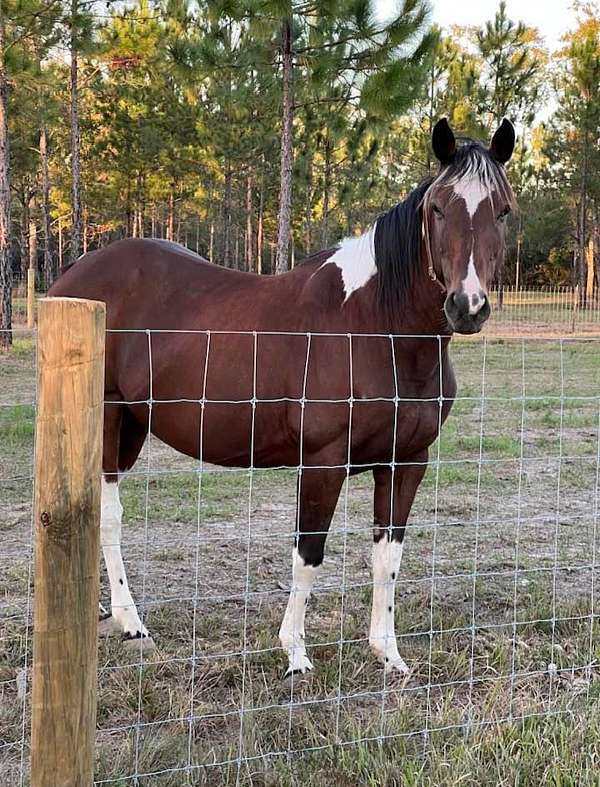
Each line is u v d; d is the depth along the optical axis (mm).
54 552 1699
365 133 17500
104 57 17594
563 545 4598
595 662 3086
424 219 2924
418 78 11766
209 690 2900
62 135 25859
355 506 5336
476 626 3387
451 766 2334
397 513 3154
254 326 3223
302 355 3055
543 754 2412
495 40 22547
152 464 6340
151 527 4762
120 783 2268
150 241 3791
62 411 1662
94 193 28344
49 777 1773
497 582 4027
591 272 35312
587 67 24312
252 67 13250
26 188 29797
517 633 3414
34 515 1723
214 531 4742
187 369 3326
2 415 7129
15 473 5707
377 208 27906
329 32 12047
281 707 2744
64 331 1637
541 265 38469
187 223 38312
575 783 2297
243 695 2668
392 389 2980
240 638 3324
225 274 3559
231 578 4012
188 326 3393
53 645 1729
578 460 6586
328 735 2545
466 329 2664
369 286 3059
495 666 3107
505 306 25609
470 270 2668
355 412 2961
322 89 12555
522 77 22844
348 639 3322
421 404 3047
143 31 16594
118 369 3564
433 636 3328
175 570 4105
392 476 3023
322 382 2990
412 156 24094
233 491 5578
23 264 33500
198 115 24469
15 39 13508
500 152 3012
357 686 2963
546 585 3990
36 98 18453
